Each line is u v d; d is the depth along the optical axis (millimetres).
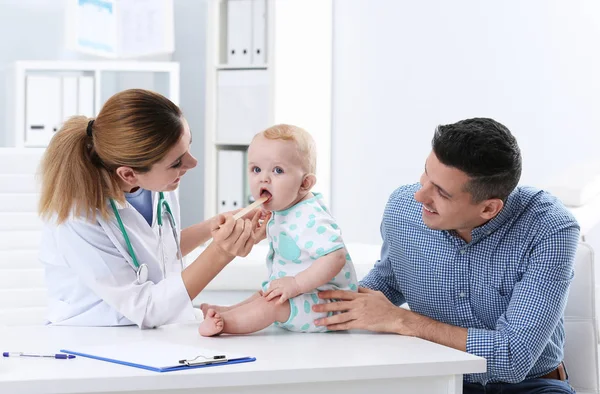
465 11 3721
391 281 1763
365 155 4008
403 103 3900
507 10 3629
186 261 2496
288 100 3795
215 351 1277
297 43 3834
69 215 1581
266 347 1348
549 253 1513
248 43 3793
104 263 1589
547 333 1492
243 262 2514
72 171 1578
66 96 3842
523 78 3609
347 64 4035
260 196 1508
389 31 3912
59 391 1097
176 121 1574
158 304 1554
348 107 4039
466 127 1470
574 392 1650
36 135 3844
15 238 2182
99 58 4336
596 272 3375
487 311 1604
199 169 4375
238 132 3834
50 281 1667
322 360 1237
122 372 1135
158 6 3914
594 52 3475
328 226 1484
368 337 1458
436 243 1625
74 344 1372
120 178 1636
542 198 1573
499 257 1566
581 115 3506
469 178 1447
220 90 3855
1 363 1196
